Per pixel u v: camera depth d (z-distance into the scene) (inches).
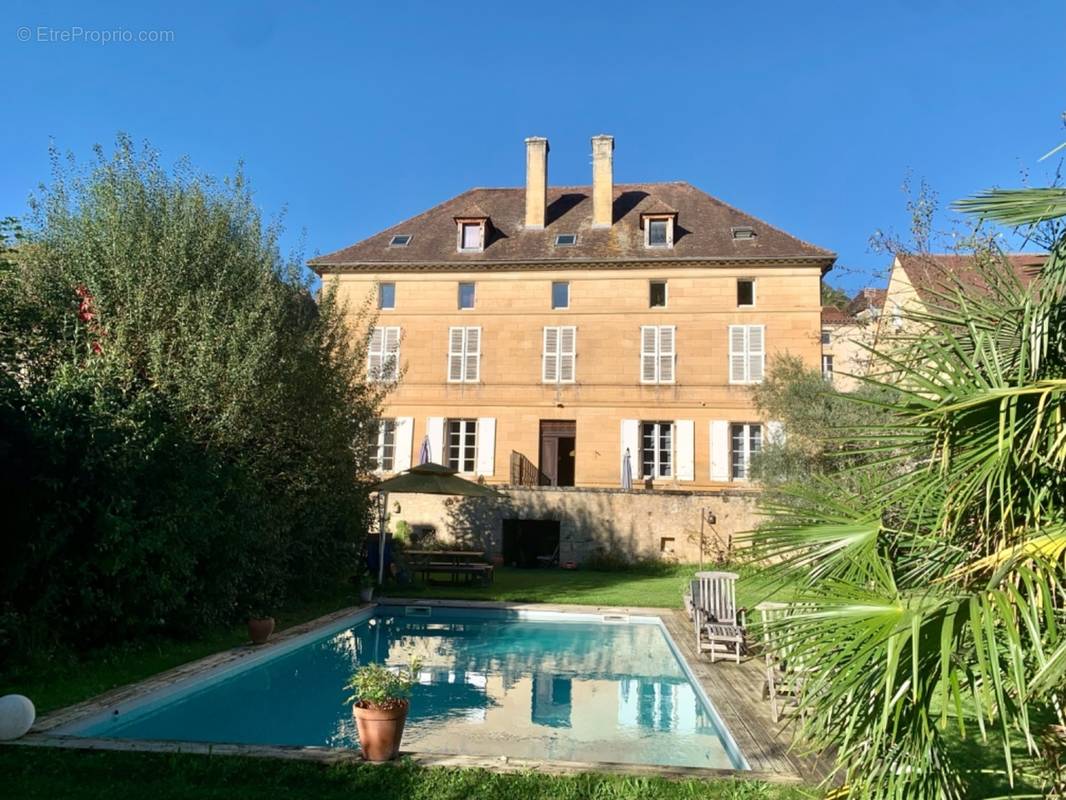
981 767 202.1
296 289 536.7
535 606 572.7
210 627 421.7
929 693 110.5
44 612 320.8
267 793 194.7
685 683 385.1
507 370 1037.8
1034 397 122.4
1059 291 140.2
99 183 446.3
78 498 328.8
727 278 1011.9
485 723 307.6
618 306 1030.4
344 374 576.7
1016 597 103.3
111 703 275.3
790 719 139.3
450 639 507.8
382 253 1098.1
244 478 430.3
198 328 419.8
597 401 1018.1
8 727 225.8
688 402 1001.5
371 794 195.0
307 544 545.3
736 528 834.2
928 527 142.5
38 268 411.5
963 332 164.7
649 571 823.7
